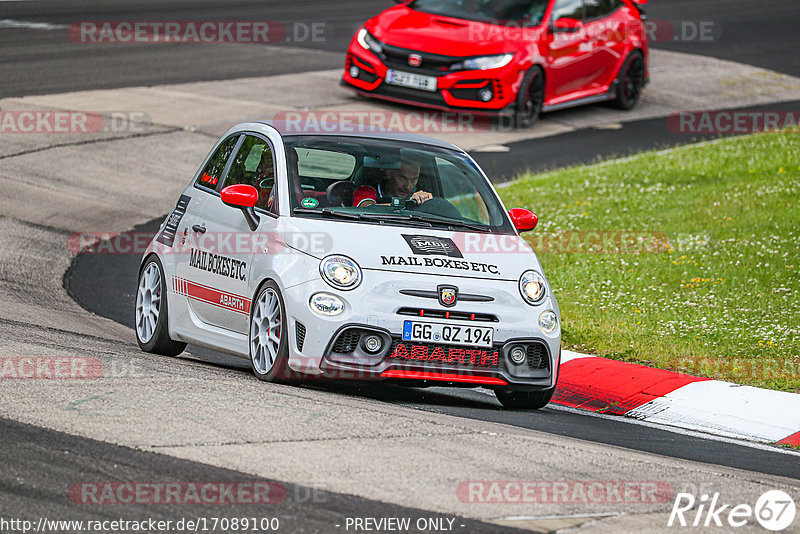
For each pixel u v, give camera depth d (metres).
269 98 69.81
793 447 28.09
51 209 50.28
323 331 26.30
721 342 36.25
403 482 19.67
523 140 66.88
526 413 28.73
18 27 88.88
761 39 103.56
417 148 31.50
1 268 41.59
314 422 22.80
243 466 19.80
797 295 40.69
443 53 67.00
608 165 61.16
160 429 21.50
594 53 72.56
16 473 18.89
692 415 30.42
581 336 37.06
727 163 61.12
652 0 123.81
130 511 17.62
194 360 32.38
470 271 27.69
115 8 101.19
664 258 45.56
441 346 26.81
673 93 81.06
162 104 67.38
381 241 27.80
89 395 23.55
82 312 37.91
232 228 29.86
